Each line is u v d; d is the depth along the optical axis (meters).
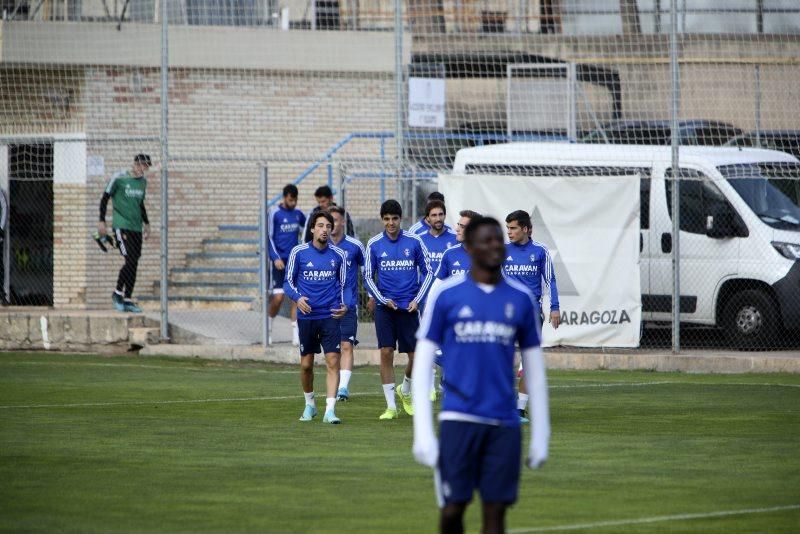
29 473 27.22
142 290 65.88
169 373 48.94
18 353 55.84
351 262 37.88
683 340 56.06
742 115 66.00
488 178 52.25
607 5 66.75
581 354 50.59
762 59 66.00
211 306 63.22
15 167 64.69
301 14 69.50
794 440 32.03
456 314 17.31
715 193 53.34
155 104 66.50
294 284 35.69
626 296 51.44
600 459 29.00
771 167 54.66
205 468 27.88
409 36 67.44
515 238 37.19
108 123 65.69
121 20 65.31
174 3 67.31
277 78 68.38
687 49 66.00
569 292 51.91
